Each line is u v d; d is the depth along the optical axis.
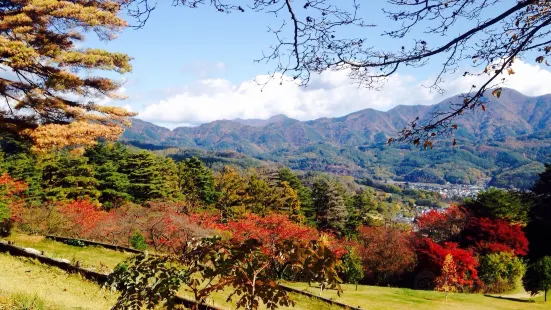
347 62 2.74
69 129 12.83
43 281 9.73
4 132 13.73
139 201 40.28
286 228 22.12
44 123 13.54
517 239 25.31
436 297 17.98
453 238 30.89
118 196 39.03
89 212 23.06
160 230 21.59
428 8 2.48
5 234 19.31
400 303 16.03
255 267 2.98
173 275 3.24
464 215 30.78
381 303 15.64
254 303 2.91
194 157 47.81
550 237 29.31
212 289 3.10
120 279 3.37
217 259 3.11
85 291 9.44
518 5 2.23
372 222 52.78
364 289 19.28
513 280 22.19
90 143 13.51
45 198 32.47
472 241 27.17
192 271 3.24
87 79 14.05
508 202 30.67
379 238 26.67
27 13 13.02
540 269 18.67
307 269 2.94
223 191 48.03
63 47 13.89
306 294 13.41
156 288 3.23
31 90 13.30
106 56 13.54
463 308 16.00
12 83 13.16
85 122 13.50
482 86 2.65
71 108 13.77
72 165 35.25
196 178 47.16
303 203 46.72
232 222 21.59
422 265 22.14
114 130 13.85
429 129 2.73
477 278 21.08
